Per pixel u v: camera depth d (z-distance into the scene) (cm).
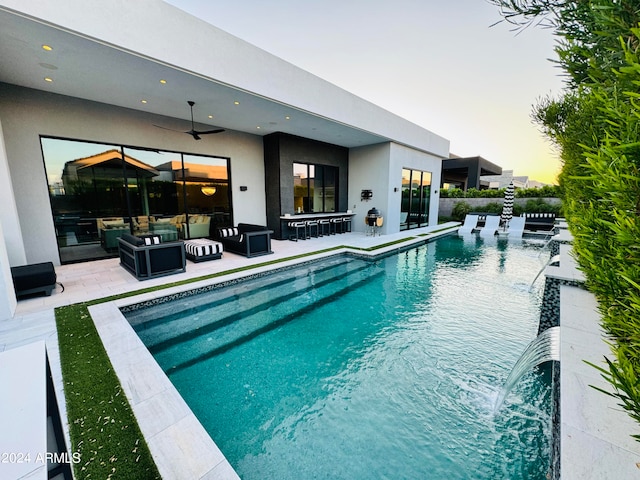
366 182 1078
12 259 459
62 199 593
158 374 238
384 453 192
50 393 105
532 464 184
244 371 284
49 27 334
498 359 300
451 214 1563
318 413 228
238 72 512
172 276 512
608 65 94
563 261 372
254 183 915
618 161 72
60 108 563
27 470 62
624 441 119
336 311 425
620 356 77
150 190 717
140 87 515
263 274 561
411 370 282
